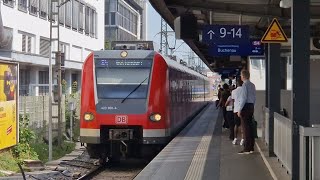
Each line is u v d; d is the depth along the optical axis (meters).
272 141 11.84
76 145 28.52
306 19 7.51
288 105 18.09
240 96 12.21
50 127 22.92
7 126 16.66
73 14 55.38
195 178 9.50
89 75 15.30
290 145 8.48
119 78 15.26
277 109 11.95
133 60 15.38
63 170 16.39
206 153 12.95
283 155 9.79
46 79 49.47
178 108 18.36
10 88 16.91
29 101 24.77
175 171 10.33
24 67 44.00
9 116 16.83
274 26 11.05
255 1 12.99
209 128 20.66
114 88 15.16
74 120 32.72
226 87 19.86
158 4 11.71
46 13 47.53
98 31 66.00
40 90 47.38
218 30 15.20
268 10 11.96
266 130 13.61
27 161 16.95
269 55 12.16
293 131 7.61
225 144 14.91
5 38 9.04
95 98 15.09
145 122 14.92
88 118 15.04
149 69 15.31
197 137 16.97
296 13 7.53
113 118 14.91
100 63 15.38
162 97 15.25
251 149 12.67
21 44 42.28
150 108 15.01
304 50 7.52
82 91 15.30
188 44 20.03
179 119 18.73
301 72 7.52
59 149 25.33
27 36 43.75
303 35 7.52
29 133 20.86
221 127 21.11
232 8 12.08
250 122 12.46
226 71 42.91
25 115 22.45
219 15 16.27
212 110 35.81
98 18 65.94
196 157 12.26
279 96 12.03
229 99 15.97
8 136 16.77
